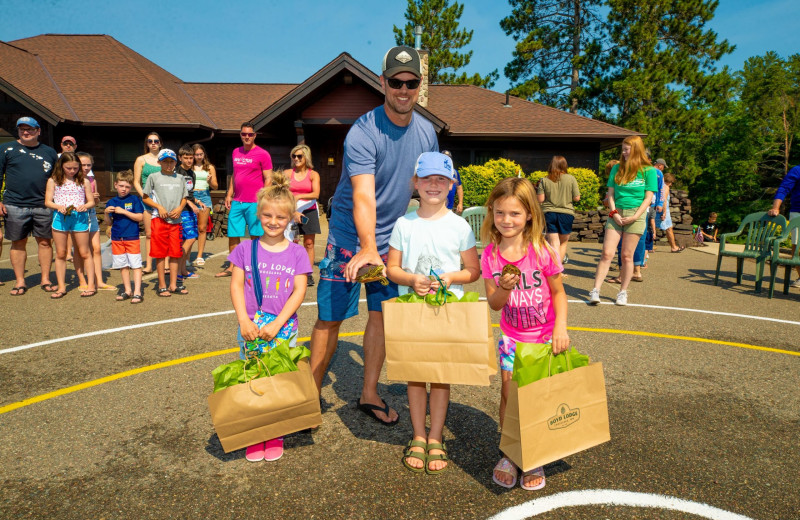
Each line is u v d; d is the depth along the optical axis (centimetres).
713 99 3334
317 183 797
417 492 257
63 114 1659
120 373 412
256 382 264
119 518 236
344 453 295
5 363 433
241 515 238
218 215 1467
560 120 1917
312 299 685
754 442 309
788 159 4209
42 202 688
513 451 244
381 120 315
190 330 529
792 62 4634
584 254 1173
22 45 2103
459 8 3744
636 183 631
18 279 687
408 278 268
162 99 1850
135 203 646
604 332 537
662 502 248
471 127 1853
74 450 296
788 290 768
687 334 532
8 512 239
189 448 300
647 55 3173
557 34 3588
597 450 298
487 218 293
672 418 340
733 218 3906
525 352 248
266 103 2072
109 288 725
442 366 258
